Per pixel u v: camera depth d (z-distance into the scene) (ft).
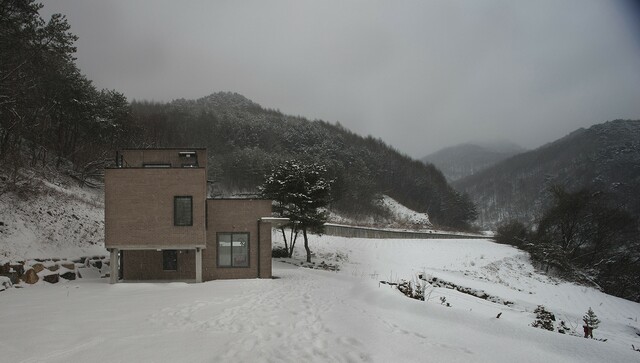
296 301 38.22
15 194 65.21
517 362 20.81
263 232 61.87
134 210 55.06
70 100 96.17
